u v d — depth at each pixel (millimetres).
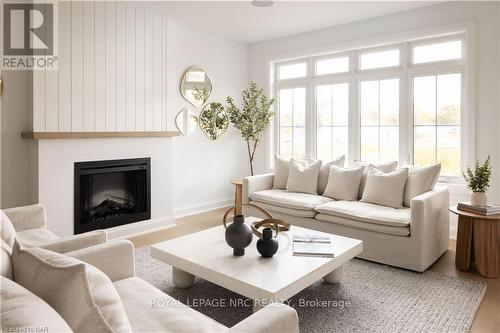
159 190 4512
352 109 4980
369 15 4551
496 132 3816
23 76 3557
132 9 4227
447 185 4141
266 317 1165
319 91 5375
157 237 4121
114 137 3988
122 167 4102
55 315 854
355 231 3430
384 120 4746
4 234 1819
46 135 3406
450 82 4203
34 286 1056
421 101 4426
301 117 5605
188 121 5160
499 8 3758
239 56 5902
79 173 3721
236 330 1084
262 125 5473
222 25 4988
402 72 4520
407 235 3098
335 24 4914
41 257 1193
